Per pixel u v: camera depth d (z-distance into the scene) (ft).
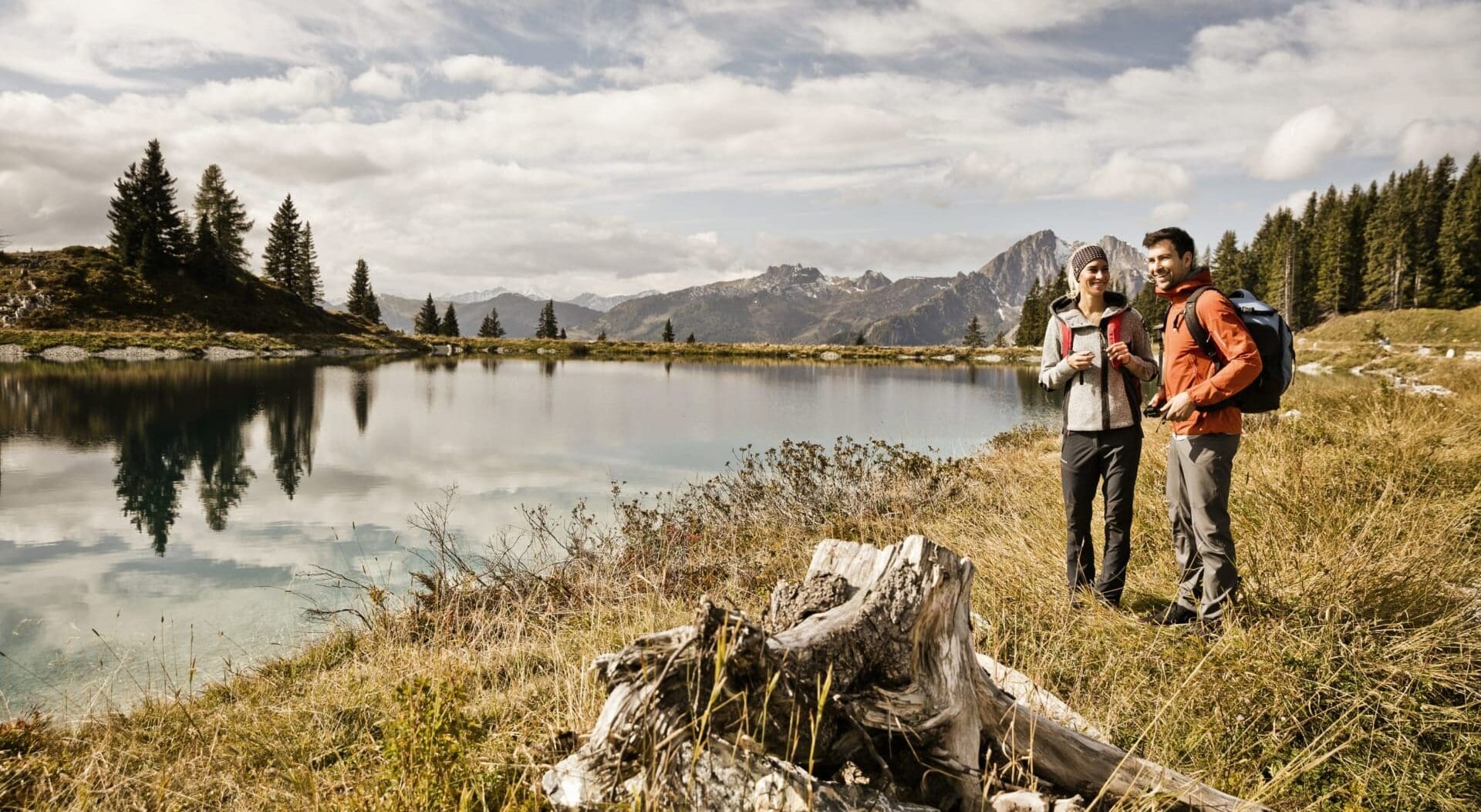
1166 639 11.86
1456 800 8.21
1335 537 14.82
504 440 75.31
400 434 79.25
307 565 34.37
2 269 256.93
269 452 68.08
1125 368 14.44
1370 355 216.13
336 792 9.55
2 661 23.32
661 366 255.91
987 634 12.53
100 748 12.67
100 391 122.83
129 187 286.46
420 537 38.68
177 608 28.94
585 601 22.04
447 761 7.95
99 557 36.45
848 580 7.84
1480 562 14.33
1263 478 19.20
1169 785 7.51
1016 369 275.80
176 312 271.08
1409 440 22.16
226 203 313.73
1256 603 12.48
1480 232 272.31
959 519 26.43
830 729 6.68
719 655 5.36
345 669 17.94
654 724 6.04
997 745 7.81
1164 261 13.87
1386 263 291.79
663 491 48.21
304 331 303.27
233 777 11.03
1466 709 9.54
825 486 35.76
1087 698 10.57
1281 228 369.50
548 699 11.97
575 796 6.48
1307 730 9.53
